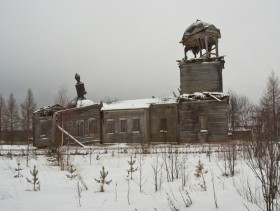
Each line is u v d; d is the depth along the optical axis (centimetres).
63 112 3906
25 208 679
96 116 3859
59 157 1681
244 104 7456
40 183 1100
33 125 4181
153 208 615
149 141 3612
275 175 582
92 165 1638
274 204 518
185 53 3694
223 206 559
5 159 2036
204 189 754
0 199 819
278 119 591
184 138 3366
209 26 3391
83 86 4678
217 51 3484
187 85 3478
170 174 1134
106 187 961
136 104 3853
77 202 729
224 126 3266
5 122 7019
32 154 2322
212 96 3291
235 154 1302
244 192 654
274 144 577
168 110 3625
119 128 3816
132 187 933
